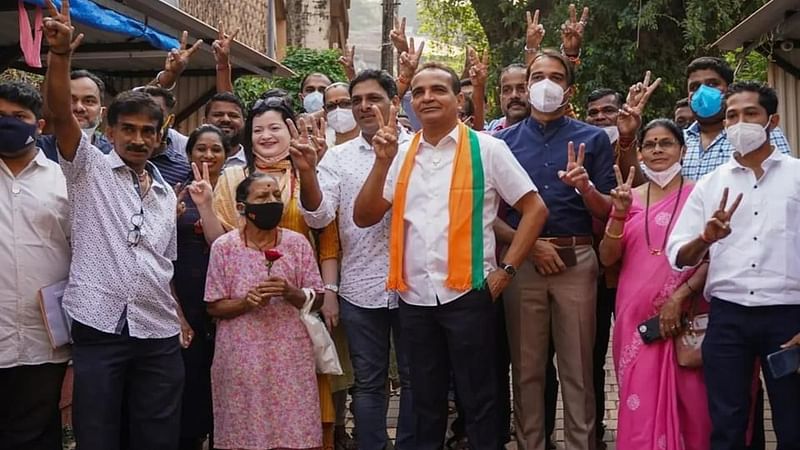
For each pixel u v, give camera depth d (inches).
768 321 164.1
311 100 270.8
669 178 185.5
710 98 205.5
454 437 225.1
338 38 991.6
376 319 195.6
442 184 174.1
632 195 190.5
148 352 169.0
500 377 208.8
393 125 174.6
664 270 179.2
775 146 177.8
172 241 177.8
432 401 178.4
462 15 796.0
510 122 222.7
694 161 213.0
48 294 165.9
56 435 173.3
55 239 169.3
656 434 173.5
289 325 183.6
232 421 181.0
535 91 191.0
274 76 428.5
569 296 187.5
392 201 182.1
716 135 212.2
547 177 191.5
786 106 328.8
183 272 195.8
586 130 194.7
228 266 183.6
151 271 168.1
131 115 167.2
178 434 175.8
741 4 519.5
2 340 162.9
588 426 186.9
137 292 165.8
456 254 171.0
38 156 170.1
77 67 352.8
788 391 163.5
